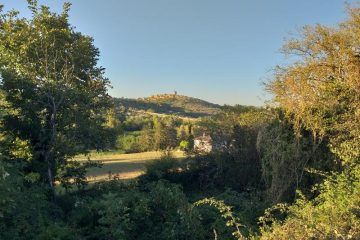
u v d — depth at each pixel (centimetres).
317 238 646
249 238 842
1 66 1620
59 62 1866
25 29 1850
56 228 1012
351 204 735
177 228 1074
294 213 827
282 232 689
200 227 1093
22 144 1636
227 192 1466
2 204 913
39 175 1550
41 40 1794
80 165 1905
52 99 1642
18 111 1641
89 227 1148
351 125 1164
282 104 1360
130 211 1172
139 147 6181
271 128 1414
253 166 1895
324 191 1013
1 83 1609
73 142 1773
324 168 1255
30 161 1603
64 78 1711
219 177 2067
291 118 1341
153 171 2150
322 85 1288
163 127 5972
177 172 2205
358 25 1275
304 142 1291
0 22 1941
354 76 1229
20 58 1742
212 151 2156
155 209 1211
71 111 1772
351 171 991
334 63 1291
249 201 1332
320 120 1245
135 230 1129
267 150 1361
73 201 1531
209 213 1198
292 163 1286
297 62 1351
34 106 1648
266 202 1293
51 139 1644
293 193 1291
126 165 3862
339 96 1244
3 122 1625
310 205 824
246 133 1952
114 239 1056
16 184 1056
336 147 1132
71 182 1855
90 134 1858
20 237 941
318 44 1307
